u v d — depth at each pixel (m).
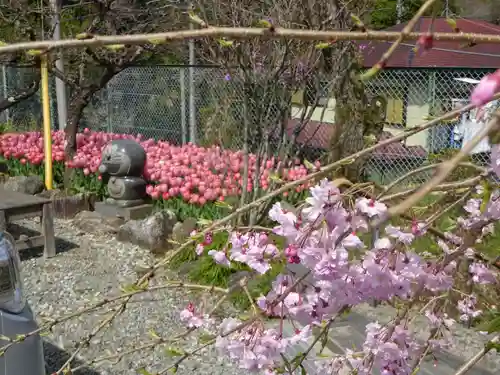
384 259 1.36
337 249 1.27
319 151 6.32
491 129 0.67
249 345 1.56
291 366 1.76
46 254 6.00
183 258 5.11
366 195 1.32
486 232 1.94
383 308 3.29
